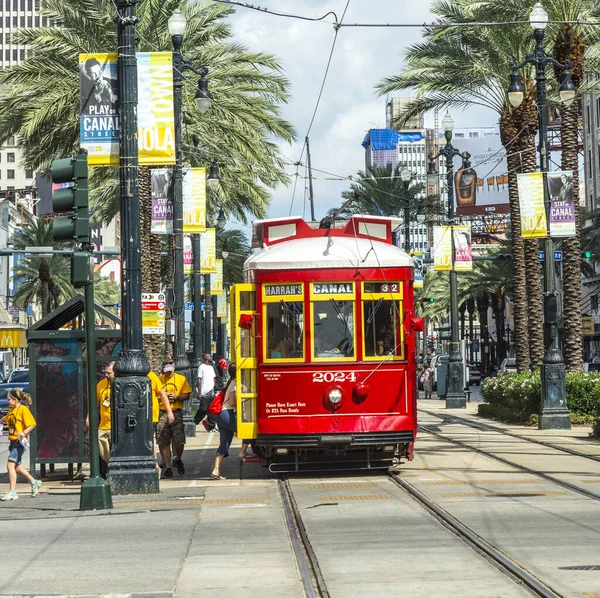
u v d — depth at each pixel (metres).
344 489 32.88
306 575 18.81
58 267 159.88
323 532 23.88
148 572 19.59
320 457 38.69
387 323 36.41
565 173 55.75
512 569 18.66
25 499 34.38
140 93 34.69
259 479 37.38
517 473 35.38
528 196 55.97
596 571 18.36
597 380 60.81
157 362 72.25
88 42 69.94
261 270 36.53
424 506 27.91
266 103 76.69
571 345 69.69
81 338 39.62
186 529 25.12
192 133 74.88
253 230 40.22
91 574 19.56
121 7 34.31
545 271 57.47
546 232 55.72
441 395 117.12
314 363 36.00
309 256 36.28
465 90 82.56
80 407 39.56
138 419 33.78
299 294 36.19
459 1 74.81
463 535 22.75
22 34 69.38
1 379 131.12
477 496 29.38
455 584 17.62
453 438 51.38
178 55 56.62
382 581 18.05
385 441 35.94
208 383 65.75
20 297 167.00
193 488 34.94
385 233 38.75
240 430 36.50
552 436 51.81
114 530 25.41
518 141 78.75
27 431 34.66
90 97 34.28
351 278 36.22
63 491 36.62
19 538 24.58
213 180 74.81
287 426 36.00
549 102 81.44
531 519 24.75
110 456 33.81
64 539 24.16
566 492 29.92
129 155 34.16
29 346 39.75
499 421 66.25
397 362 36.28
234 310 37.47
